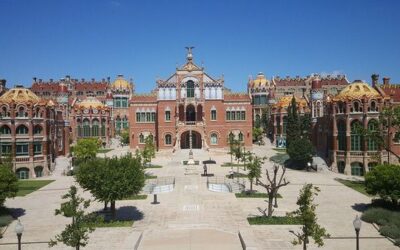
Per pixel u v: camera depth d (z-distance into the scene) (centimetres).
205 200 5638
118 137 16338
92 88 19988
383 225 4375
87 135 14138
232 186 6588
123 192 4494
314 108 13225
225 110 11862
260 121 16450
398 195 4853
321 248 3700
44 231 4375
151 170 8444
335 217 4828
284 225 4381
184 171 8306
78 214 3200
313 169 8750
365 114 8106
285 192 6259
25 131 8306
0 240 4056
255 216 4778
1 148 8138
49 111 8900
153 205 5369
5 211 5103
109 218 4750
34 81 19675
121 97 16862
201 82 11619
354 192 6344
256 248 3466
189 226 4369
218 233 4100
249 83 17612
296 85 18850
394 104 8450
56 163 9525
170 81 11706
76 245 3098
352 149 8281
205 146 11431
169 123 11662
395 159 8094
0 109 8169
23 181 7738
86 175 4519
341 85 18450
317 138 10725
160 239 3916
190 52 11706
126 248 3472
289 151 8744
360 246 3775
